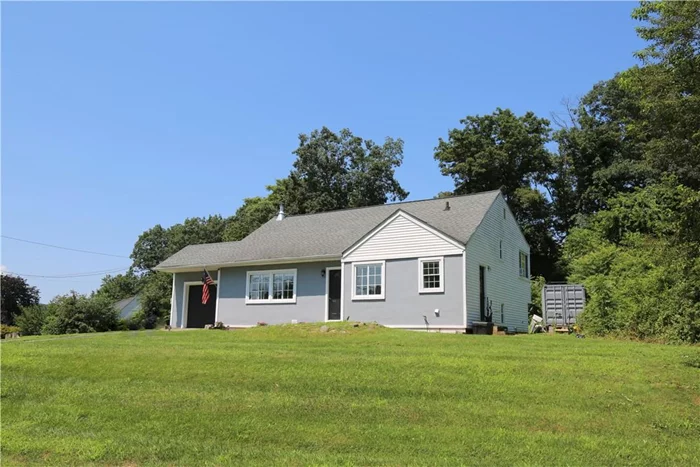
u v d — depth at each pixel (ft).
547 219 156.15
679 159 44.55
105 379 39.70
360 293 75.00
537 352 43.73
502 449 25.26
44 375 41.60
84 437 29.17
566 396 32.12
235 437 28.37
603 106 155.43
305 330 60.39
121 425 30.86
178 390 36.09
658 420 28.58
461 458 24.40
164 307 160.76
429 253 70.54
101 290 249.75
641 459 23.97
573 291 77.51
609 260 100.12
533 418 29.14
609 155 149.79
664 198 98.53
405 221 73.15
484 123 157.07
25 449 27.63
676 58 37.73
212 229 207.82
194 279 98.53
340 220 94.79
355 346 48.85
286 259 83.51
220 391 35.47
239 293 89.92
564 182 158.20
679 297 55.52
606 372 36.29
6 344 58.90
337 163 178.70
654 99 40.19
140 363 43.09
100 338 62.75
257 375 38.34
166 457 26.07
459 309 67.31
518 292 89.76
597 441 25.93
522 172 155.94
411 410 30.83
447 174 159.02
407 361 40.45
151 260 259.60
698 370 36.68
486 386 34.14
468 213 79.10
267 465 24.14
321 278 81.87
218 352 46.14
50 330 110.83
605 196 144.36
